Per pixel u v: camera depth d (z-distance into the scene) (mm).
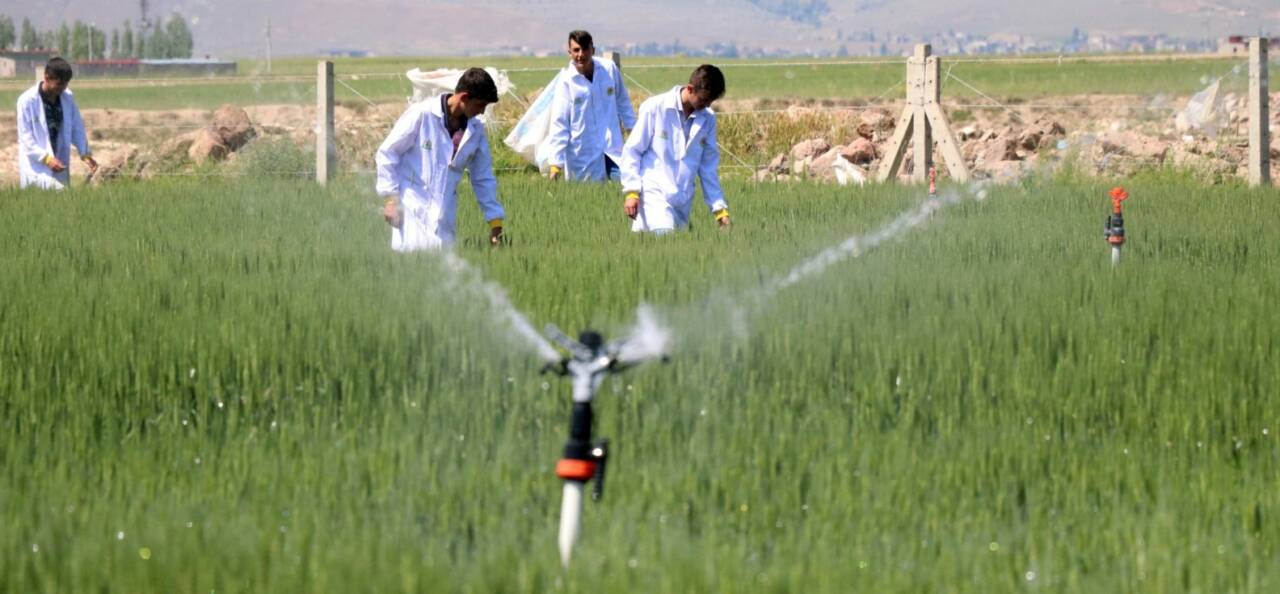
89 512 7523
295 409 9820
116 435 9375
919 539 7465
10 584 6539
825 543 7152
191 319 11930
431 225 16000
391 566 6691
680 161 18047
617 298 12852
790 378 10656
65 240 17594
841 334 11570
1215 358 10797
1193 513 7875
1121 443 9258
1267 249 16844
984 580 6805
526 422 9633
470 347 11070
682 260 15141
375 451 8680
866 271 14797
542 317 12156
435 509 7812
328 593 6391
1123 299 12984
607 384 10141
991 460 8656
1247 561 7191
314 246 17047
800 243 17031
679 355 10961
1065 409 9906
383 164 15891
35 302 12586
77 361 10820
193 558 6750
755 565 7035
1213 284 13930
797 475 8359
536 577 6531
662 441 9086
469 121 15977
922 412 9805
